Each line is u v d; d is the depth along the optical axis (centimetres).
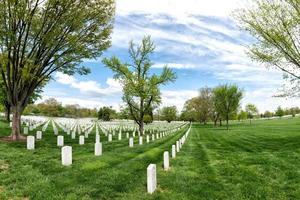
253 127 6819
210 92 9625
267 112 18538
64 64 2542
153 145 2508
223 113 6297
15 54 2217
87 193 920
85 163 1324
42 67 2364
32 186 967
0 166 1269
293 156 1800
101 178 1089
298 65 2352
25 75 2142
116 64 4019
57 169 1212
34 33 2289
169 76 4056
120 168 1283
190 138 3684
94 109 14525
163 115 12169
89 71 2673
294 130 5038
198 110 10038
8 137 2414
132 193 950
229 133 4703
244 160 1667
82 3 2234
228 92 6178
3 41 2109
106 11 2384
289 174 1282
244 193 1007
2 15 2016
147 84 4059
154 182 989
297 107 18488
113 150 1966
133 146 2330
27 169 1205
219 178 1220
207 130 5997
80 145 2188
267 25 2345
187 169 1392
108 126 5138
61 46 2353
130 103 4150
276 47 2381
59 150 1795
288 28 2284
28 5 2095
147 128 5469
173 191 998
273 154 1938
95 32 2416
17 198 884
